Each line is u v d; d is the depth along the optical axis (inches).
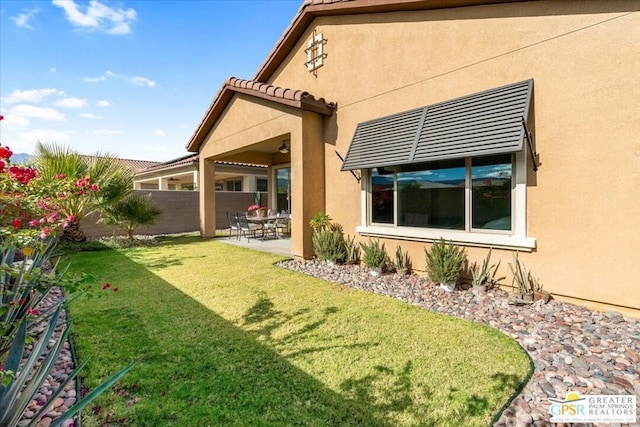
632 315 175.9
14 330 121.6
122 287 252.7
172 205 660.1
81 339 160.2
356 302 216.2
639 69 170.7
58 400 113.3
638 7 171.0
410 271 280.2
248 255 391.2
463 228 245.8
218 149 499.8
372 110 306.8
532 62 208.4
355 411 107.7
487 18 229.1
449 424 101.0
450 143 232.1
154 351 148.1
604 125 181.9
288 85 405.1
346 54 328.8
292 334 166.7
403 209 284.7
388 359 140.6
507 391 116.9
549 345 150.1
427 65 263.7
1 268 115.3
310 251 352.2
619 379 121.6
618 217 178.5
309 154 344.8
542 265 207.3
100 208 446.3
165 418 104.0
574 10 191.2
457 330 169.8
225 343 156.4
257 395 116.1
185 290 245.0
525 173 211.5
